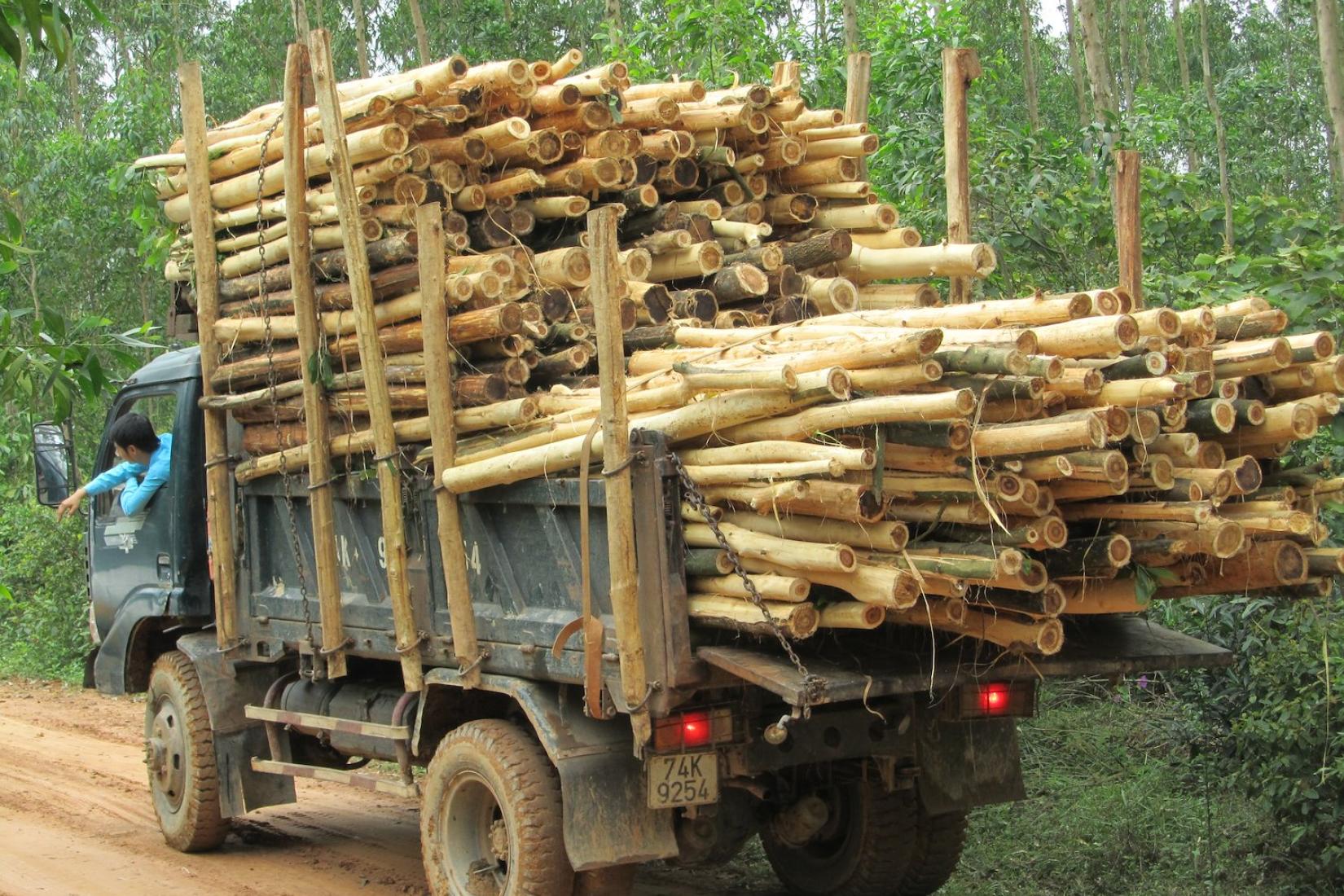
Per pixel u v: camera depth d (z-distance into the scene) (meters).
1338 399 4.36
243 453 6.38
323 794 8.13
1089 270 8.99
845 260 6.01
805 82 11.23
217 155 6.16
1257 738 5.85
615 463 4.29
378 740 5.81
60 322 5.01
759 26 11.85
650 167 5.69
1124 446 4.04
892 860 5.48
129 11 20.52
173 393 6.98
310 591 6.03
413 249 5.11
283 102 5.55
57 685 12.32
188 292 6.76
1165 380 3.85
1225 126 15.70
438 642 5.27
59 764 8.98
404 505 5.31
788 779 5.45
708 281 5.72
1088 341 3.88
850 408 3.82
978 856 6.10
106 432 7.50
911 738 5.06
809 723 4.82
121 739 9.87
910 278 6.11
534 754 4.91
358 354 5.49
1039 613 4.11
